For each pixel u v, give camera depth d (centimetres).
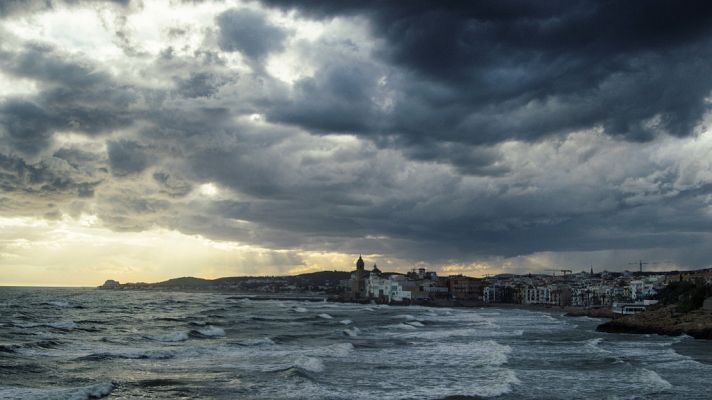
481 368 5309
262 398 3869
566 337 8881
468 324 12231
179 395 3912
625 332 10262
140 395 3875
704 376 5041
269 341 7238
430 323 12475
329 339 8025
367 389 4253
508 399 4028
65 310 13875
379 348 6944
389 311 19262
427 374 4962
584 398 4088
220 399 3822
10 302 17338
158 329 8912
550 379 4803
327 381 4541
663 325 9788
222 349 6419
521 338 8612
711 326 8975
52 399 3581
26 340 6581
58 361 5081
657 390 4366
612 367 5459
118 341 6956
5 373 4369
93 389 3859
